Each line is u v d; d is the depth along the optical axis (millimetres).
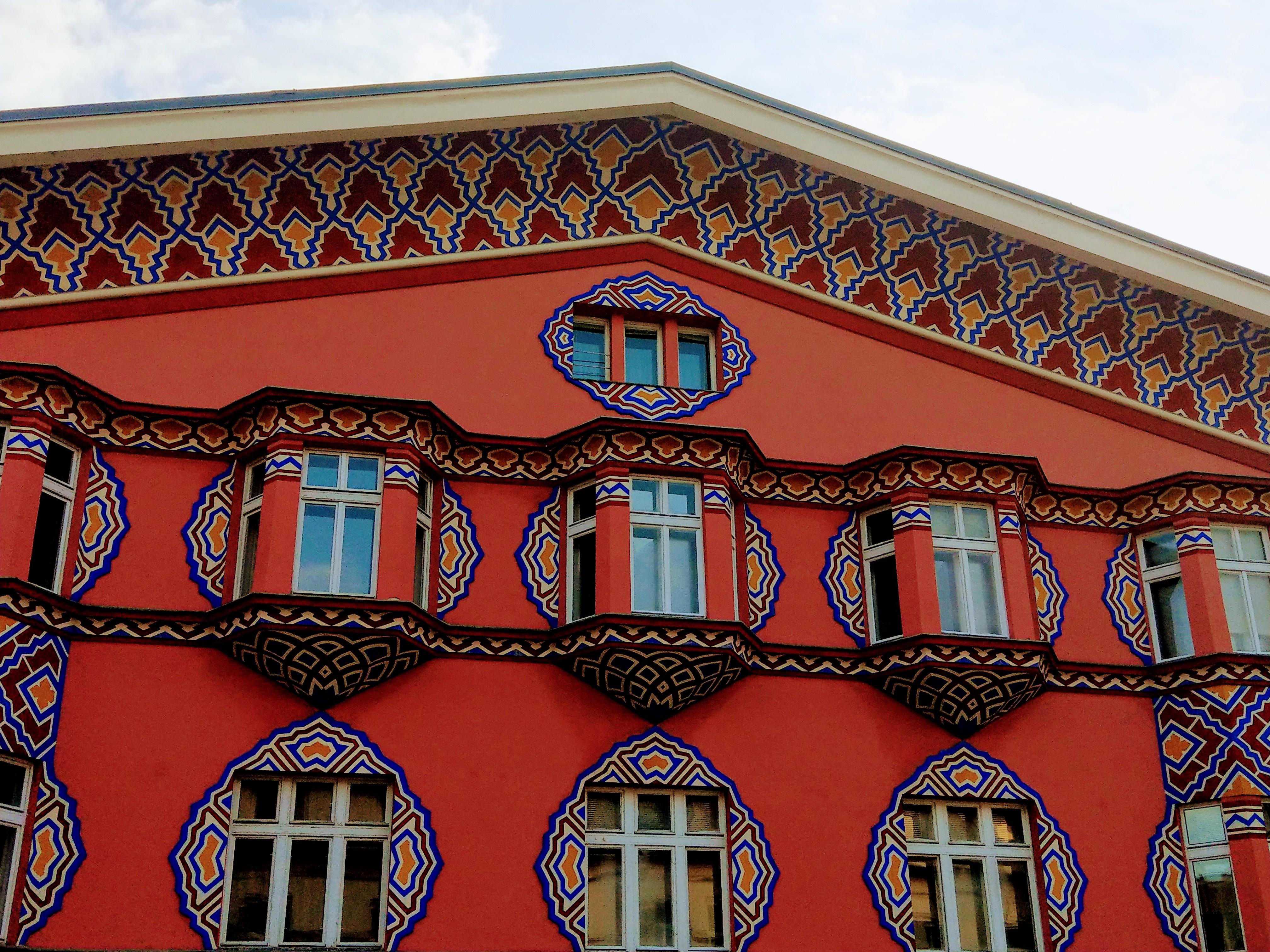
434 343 17562
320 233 17844
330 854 14633
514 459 17016
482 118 17984
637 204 19203
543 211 18781
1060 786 16656
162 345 16656
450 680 15578
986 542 17469
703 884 15477
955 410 18938
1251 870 16000
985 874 16219
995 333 19703
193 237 17359
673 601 16328
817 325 19062
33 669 14266
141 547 15531
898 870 15789
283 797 14773
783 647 16609
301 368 16969
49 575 15070
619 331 18453
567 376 17797
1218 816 16656
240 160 17609
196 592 15461
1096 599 18062
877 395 18750
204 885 14070
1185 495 18297
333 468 15906
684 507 16859
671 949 15039
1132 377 19906
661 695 15727
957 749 16578
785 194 19547
